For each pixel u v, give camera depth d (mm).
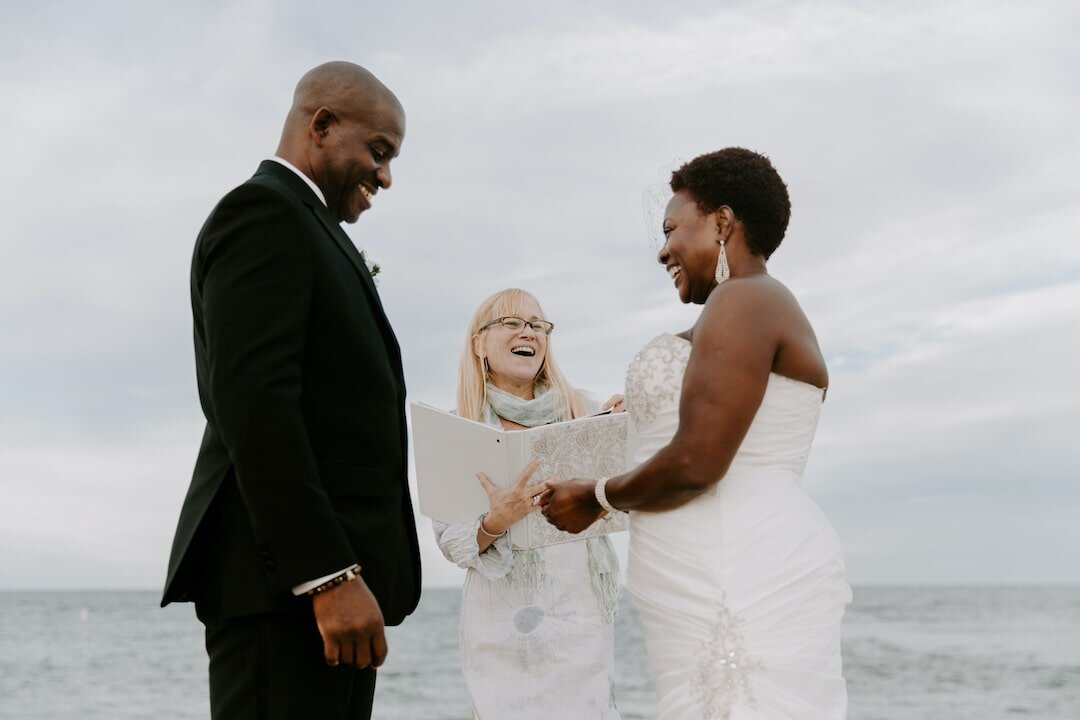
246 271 2686
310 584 2605
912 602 51281
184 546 2781
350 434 2861
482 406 4609
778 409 2830
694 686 2740
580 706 4223
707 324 2783
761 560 2750
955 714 16641
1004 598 51844
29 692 20859
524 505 3938
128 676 23359
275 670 2699
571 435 3959
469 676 4285
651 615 2893
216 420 2693
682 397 2760
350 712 2984
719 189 2951
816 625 2766
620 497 2863
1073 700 17844
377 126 3096
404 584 3006
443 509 4121
